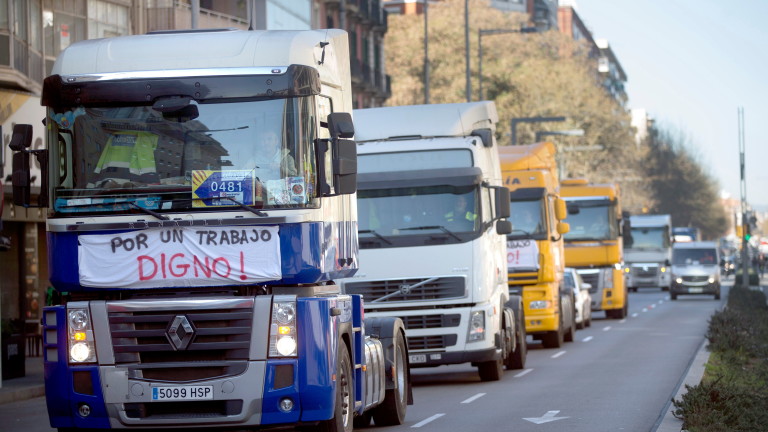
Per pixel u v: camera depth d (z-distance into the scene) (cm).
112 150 1603
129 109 1603
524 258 3741
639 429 1959
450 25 11569
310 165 1590
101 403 1590
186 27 5116
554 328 3781
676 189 16962
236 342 1575
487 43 11531
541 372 3091
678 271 8300
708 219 17538
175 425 1589
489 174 2842
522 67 11481
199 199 1580
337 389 1633
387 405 2056
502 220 2847
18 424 2327
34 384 3025
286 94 1586
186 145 1589
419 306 2675
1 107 3956
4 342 3173
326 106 1670
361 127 2795
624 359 3428
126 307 1590
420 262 2677
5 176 3981
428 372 3294
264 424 1588
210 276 1581
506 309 2972
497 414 2216
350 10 8700
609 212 5531
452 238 2675
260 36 1622
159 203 1587
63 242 1609
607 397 2458
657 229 9238
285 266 1572
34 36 4256
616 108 13050
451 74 11438
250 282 1579
